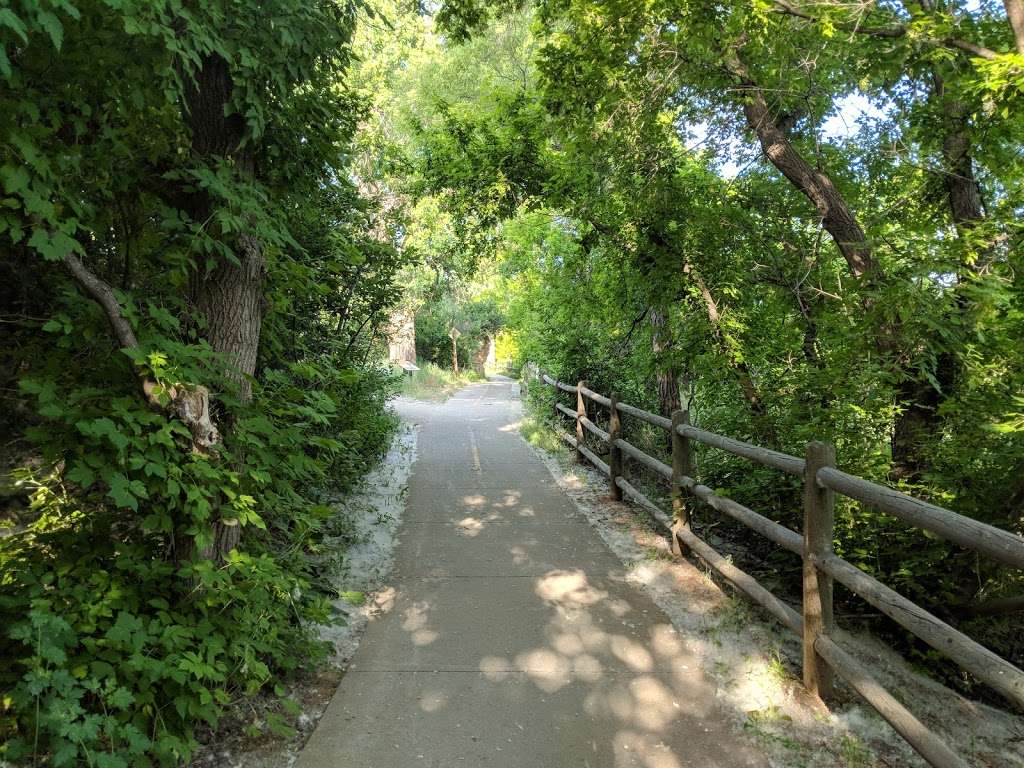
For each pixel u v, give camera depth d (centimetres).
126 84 240
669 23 555
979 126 517
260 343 379
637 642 364
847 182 694
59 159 227
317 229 542
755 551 520
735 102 636
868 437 469
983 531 207
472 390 2436
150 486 245
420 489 718
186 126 277
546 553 511
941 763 219
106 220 273
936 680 382
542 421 1147
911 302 421
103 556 257
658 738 278
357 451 698
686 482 483
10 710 216
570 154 725
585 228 849
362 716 292
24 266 291
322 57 338
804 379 516
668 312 770
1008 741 300
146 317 262
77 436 243
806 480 312
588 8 549
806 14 471
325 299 609
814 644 306
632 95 609
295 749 268
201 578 256
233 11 271
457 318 3481
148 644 249
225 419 301
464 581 453
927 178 602
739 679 325
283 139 344
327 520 514
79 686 223
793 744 273
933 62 487
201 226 271
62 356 270
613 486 674
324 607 331
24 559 255
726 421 593
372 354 844
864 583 271
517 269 1288
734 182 736
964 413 433
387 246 647
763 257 682
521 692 313
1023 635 450
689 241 689
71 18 211
